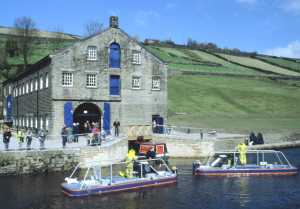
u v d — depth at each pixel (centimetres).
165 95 5144
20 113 6084
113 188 2669
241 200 2503
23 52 9994
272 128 6341
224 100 9162
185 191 2733
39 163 3212
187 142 4312
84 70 4572
